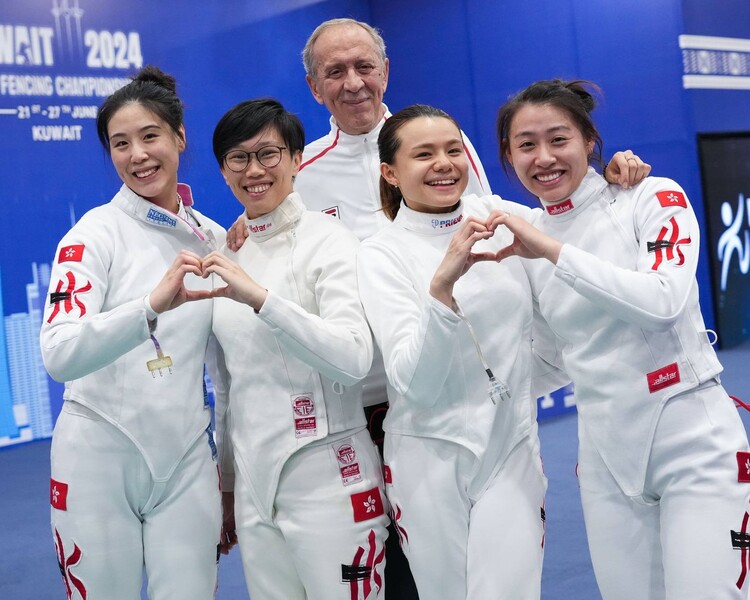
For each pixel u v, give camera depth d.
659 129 6.57
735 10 7.00
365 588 2.05
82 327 1.89
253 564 2.11
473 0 6.62
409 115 2.05
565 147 1.95
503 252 1.90
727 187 7.11
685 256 1.85
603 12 6.29
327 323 1.97
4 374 5.97
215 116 6.71
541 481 2.07
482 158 6.67
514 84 6.45
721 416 1.90
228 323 2.10
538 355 2.25
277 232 2.14
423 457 1.99
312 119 7.29
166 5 6.45
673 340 1.91
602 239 1.96
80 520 2.01
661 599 1.95
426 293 2.02
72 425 2.04
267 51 6.98
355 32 2.68
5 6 5.80
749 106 7.26
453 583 1.99
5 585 3.60
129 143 2.06
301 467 2.04
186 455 2.08
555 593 3.15
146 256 2.10
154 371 2.05
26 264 6.01
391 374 1.95
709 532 1.82
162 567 2.06
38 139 5.99
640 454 1.92
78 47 6.11
